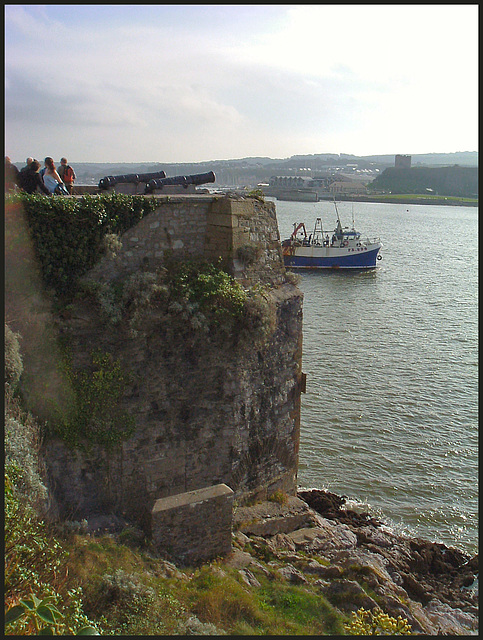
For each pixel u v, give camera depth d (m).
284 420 15.25
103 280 11.83
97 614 8.44
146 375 12.06
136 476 12.14
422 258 84.69
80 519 11.32
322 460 21.89
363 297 55.53
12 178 12.16
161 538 11.04
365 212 189.62
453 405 27.25
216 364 12.95
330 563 13.09
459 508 19.16
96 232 11.59
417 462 21.89
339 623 10.15
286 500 15.23
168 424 12.46
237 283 13.22
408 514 18.77
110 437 11.66
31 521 9.02
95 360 11.46
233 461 13.64
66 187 15.04
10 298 10.66
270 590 10.87
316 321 44.69
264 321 13.22
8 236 10.55
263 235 14.52
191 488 13.02
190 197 13.04
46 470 10.62
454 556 16.20
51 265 11.14
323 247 72.81
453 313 47.91
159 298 12.11
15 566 7.89
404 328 42.44
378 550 15.12
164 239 12.72
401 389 29.20
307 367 32.50
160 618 8.65
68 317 11.28
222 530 11.71
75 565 9.21
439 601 13.53
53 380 11.03
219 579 10.35
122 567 9.70
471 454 22.56
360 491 20.00
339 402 27.31
